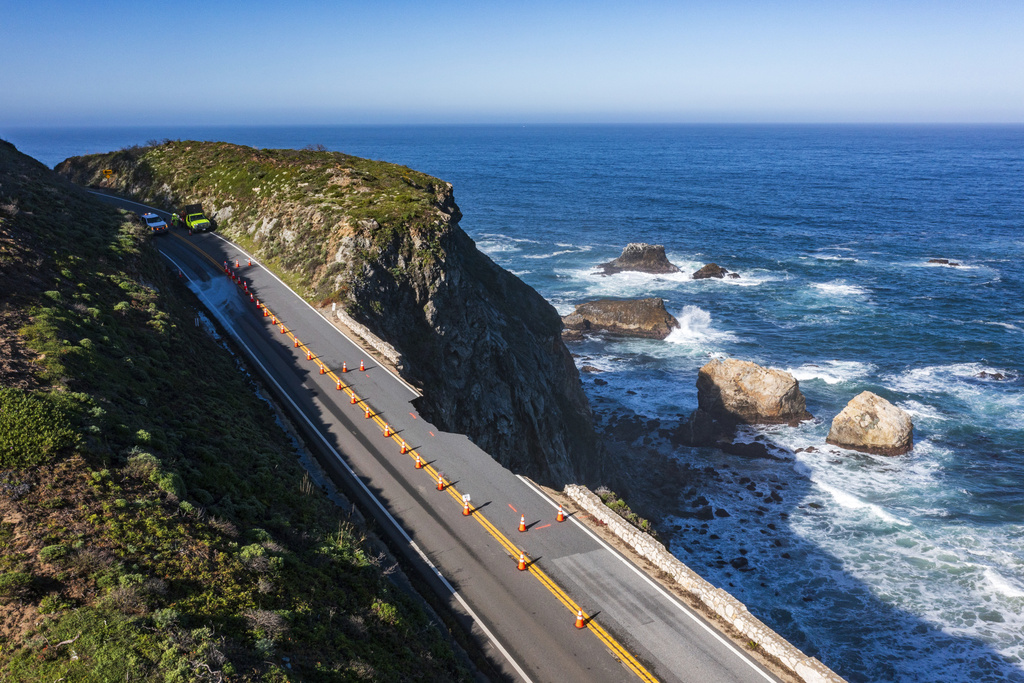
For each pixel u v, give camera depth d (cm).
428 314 4334
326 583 1797
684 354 7369
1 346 2198
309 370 3481
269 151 7169
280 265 4894
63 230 3534
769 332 7931
